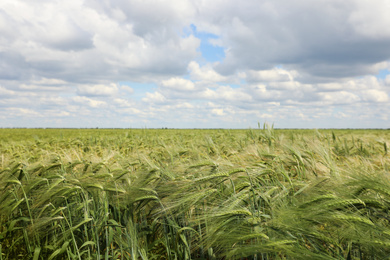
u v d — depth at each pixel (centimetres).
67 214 317
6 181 336
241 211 221
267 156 389
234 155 519
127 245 271
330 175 291
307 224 204
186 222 284
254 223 213
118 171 371
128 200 312
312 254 182
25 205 339
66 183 328
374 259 196
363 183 227
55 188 321
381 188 213
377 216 209
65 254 285
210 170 325
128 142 1087
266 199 246
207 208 279
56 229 317
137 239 282
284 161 407
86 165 402
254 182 281
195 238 273
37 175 392
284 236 208
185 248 256
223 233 228
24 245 325
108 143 1159
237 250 210
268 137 629
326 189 248
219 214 223
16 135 2656
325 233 216
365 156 581
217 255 266
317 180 270
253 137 750
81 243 292
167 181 331
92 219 281
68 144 1036
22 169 369
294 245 196
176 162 443
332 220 201
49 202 318
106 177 336
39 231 304
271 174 327
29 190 326
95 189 330
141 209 331
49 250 291
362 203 202
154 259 282
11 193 336
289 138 764
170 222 274
